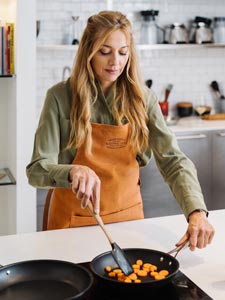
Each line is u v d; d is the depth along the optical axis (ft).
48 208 7.57
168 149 6.99
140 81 6.94
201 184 14.03
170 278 4.60
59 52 14.23
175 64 15.49
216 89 15.90
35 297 4.44
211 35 15.11
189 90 15.78
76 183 5.36
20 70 10.22
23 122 10.39
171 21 15.23
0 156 11.69
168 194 13.70
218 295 4.70
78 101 6.75
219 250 5.82
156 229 6.54
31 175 6.41
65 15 14.15
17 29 10.07
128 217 7.00
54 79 14.30
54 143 6.71
